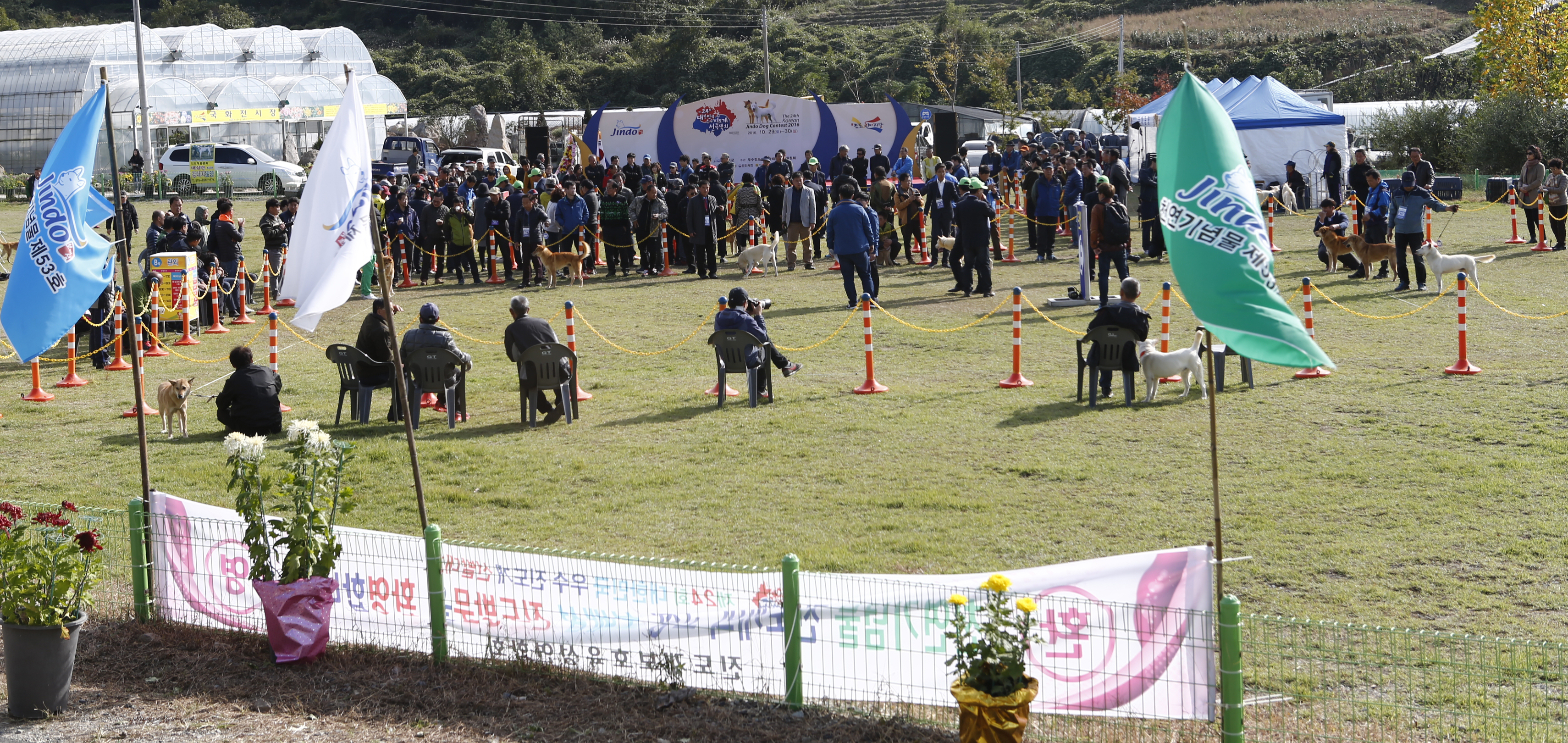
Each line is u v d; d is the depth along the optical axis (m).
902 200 23.61
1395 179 24.00
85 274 7.70
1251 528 8.86
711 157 33.69
